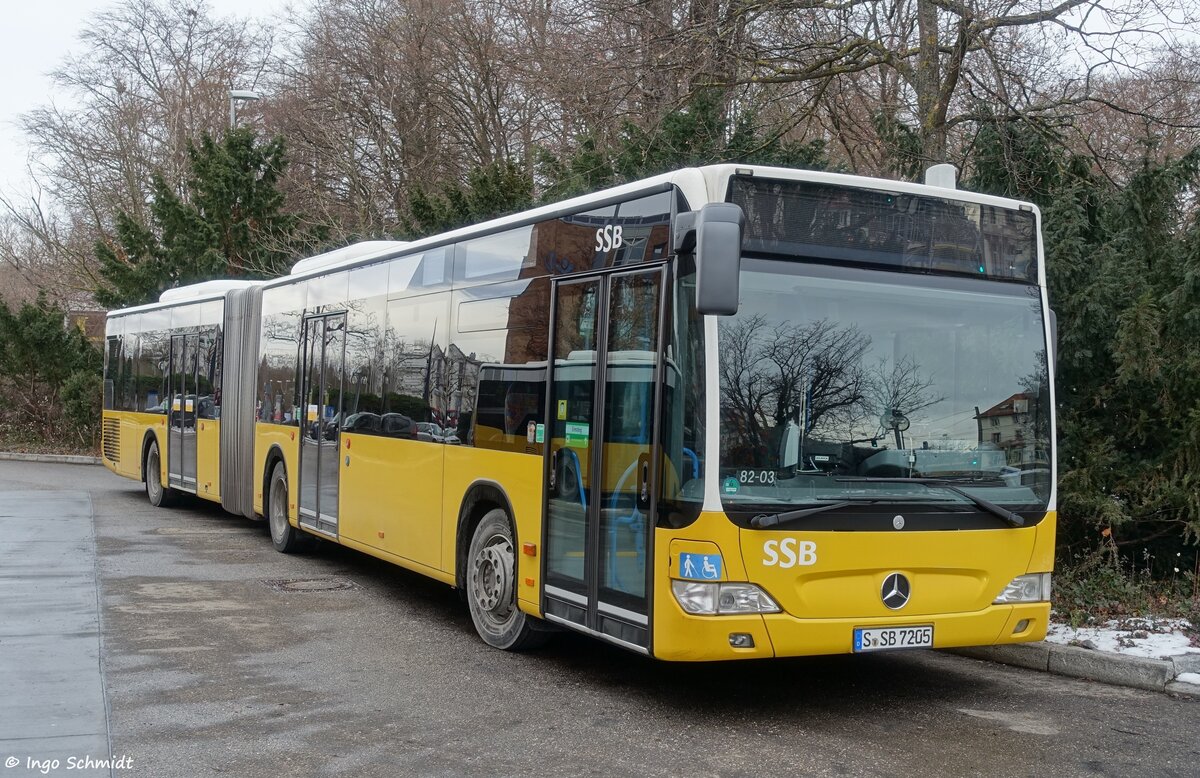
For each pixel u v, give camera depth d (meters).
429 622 9.41
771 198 6.45
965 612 6.64
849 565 6.33
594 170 14.89
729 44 13.56
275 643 8.45
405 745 5.98
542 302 7.74
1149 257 9.87
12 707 6.53
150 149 37.88
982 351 6.88
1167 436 9.17
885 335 6.61
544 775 5.52
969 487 6.70
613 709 6.79
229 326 15.14
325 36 32.84
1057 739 6.22
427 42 31.70
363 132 32.88
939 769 5.67
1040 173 10.78
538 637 8.16
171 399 17.52
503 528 8.23
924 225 6.82
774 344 6.34
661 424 6.37
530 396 7.79
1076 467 9.17
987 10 12.52
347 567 12.30
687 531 6.17
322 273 12.13
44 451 29.27
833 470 6.38
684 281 6.35
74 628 8.68
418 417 9.54
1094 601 8.76
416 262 9.84
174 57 37.97
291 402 12.82
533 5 26.73
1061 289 9.34
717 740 6.16
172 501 18.28
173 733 6.10
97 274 36.50
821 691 7.30
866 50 13.38
